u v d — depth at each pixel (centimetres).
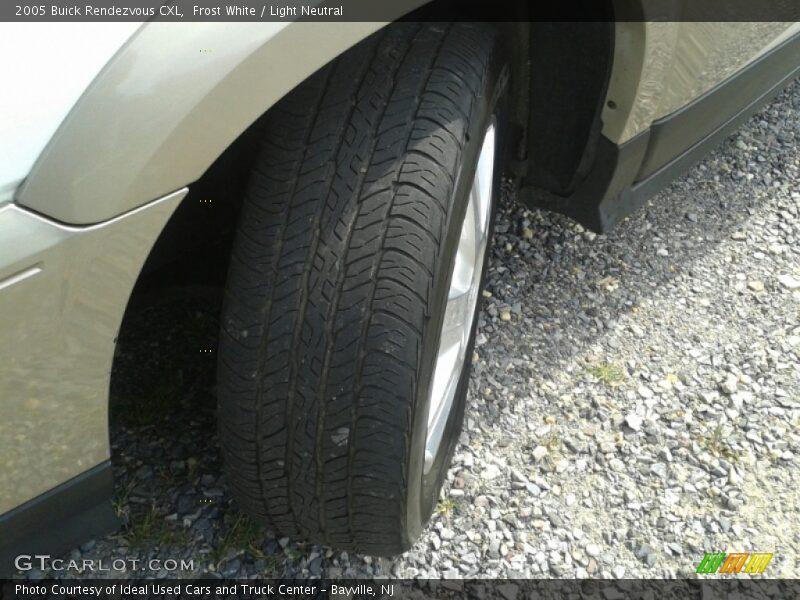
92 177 97
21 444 112
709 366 222
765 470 200
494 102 147
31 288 99
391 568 171
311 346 127
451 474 189
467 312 175
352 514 145
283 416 132
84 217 99
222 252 167
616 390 213
